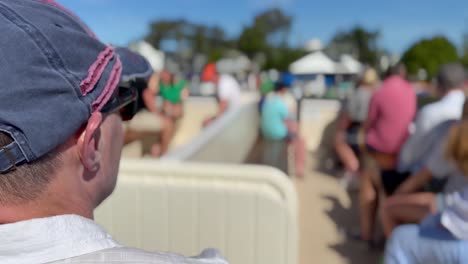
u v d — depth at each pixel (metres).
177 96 7.52
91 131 0.69
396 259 2.09
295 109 7.38
